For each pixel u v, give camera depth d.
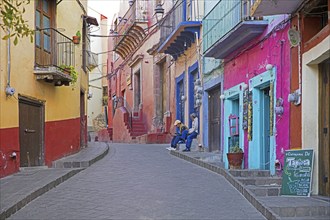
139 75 29.78
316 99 8.73
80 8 17.89
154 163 14.17
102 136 34.38
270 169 10.59
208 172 12.16
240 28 11.20
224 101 14.24
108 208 8.13
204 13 16.98
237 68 13.12
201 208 8.09
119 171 12.46
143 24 26.45
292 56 9.38
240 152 11.77
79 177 11.54
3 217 7.28
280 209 7.33
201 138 17.44
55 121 14.28
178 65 21.08
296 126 9.11
